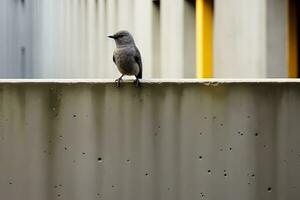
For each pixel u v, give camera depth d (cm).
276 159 1070
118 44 1179
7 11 5594
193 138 1072
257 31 1655
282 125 1068
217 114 1070
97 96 1077
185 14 2186
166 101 1074
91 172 1079
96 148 1078
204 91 1070
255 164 1070
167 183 1076
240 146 1070
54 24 5106
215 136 1071
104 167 1079
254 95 1066
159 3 2597
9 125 1080
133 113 1077
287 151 1069
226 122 1070
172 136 1075
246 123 1070
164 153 1077
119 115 1077
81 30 4288
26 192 1082
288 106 1068
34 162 1081
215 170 1073
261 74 1633
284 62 1595
